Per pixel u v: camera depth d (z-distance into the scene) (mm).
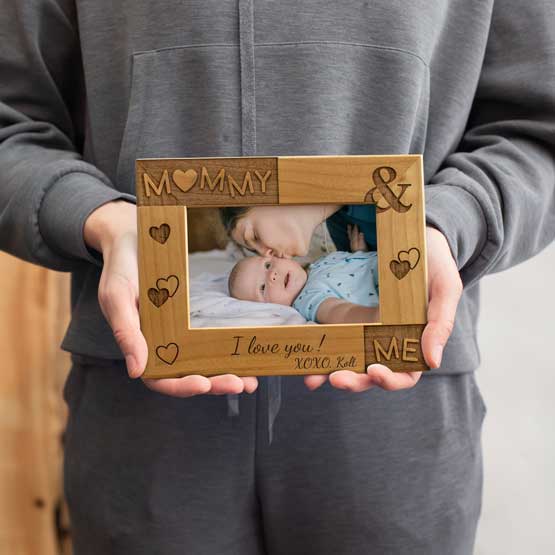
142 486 739
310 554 756
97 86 784
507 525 1267
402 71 731
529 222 750
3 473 1178
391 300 605
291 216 607
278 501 746
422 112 771
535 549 1257
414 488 734
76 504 789
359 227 610
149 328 601
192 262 607
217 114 727
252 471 741
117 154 786
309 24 718
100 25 776
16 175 733
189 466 733
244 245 608
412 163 595
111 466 755
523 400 1267
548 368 1256
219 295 610
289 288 613
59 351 1213
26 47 802
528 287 1260
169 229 598
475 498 784
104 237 654
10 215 722
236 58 721
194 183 597
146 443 738
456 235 664
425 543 739
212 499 737
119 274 606
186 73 730
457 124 802
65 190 703
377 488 726
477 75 798
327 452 724
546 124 784
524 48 799
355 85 737
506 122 813
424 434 740
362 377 605
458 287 613
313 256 612
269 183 600
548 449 1256
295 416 722
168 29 727
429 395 744
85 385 794
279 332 606
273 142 726
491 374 1277
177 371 604
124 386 753
